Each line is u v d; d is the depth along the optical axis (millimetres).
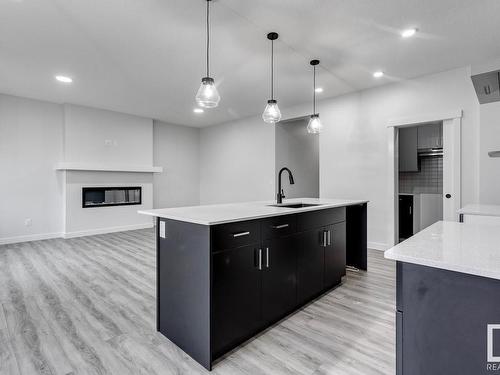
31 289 2816
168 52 3229
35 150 5062
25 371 1613
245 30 2750
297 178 6355
